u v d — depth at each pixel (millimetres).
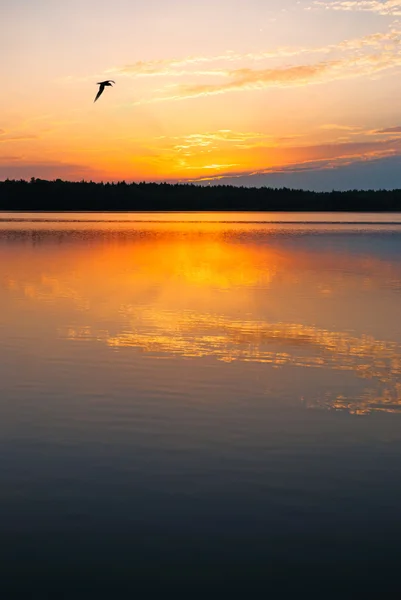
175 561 6855
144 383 12953
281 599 6293
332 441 10039
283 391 12562
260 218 154750
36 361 14578
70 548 7066
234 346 16250
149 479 8672
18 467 8992
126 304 22516
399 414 11336
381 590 6418
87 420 10820
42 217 145000
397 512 7832
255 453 9555
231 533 7367
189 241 62469
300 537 7301
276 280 30266
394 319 19953
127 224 107062
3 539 7219
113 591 6398
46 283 28438
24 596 6316
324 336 17531
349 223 116062
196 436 10164
